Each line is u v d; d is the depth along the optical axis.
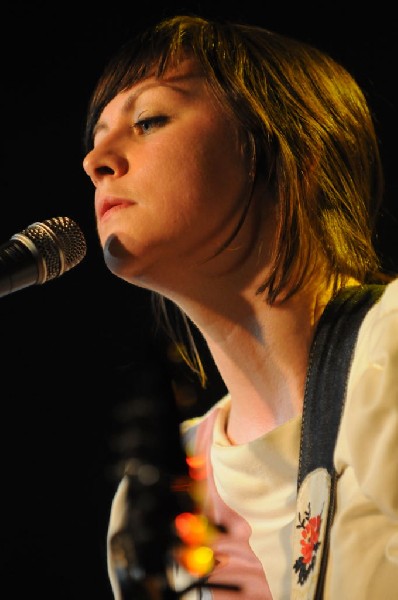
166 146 3.54
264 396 3.64
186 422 4.21
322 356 3.38
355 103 3.98
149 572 3.02
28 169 7.79
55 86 7.84
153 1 7.55
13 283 3.60
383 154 6.60
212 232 3.50
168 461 2.89
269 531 3.54
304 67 3.89
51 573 7.44
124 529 3.99
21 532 7.50
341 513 3.04
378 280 3.79
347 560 2.95
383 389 2.95
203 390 6.18
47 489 7.57
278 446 3.45
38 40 7.88
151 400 2.90
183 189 3.49
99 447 7.49
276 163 3.61
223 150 3.57
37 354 7.63
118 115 3.71
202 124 3.58
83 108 7.78
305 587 3.10
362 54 6.89
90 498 7.49
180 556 3.48
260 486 3.54
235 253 3.54
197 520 3.32
